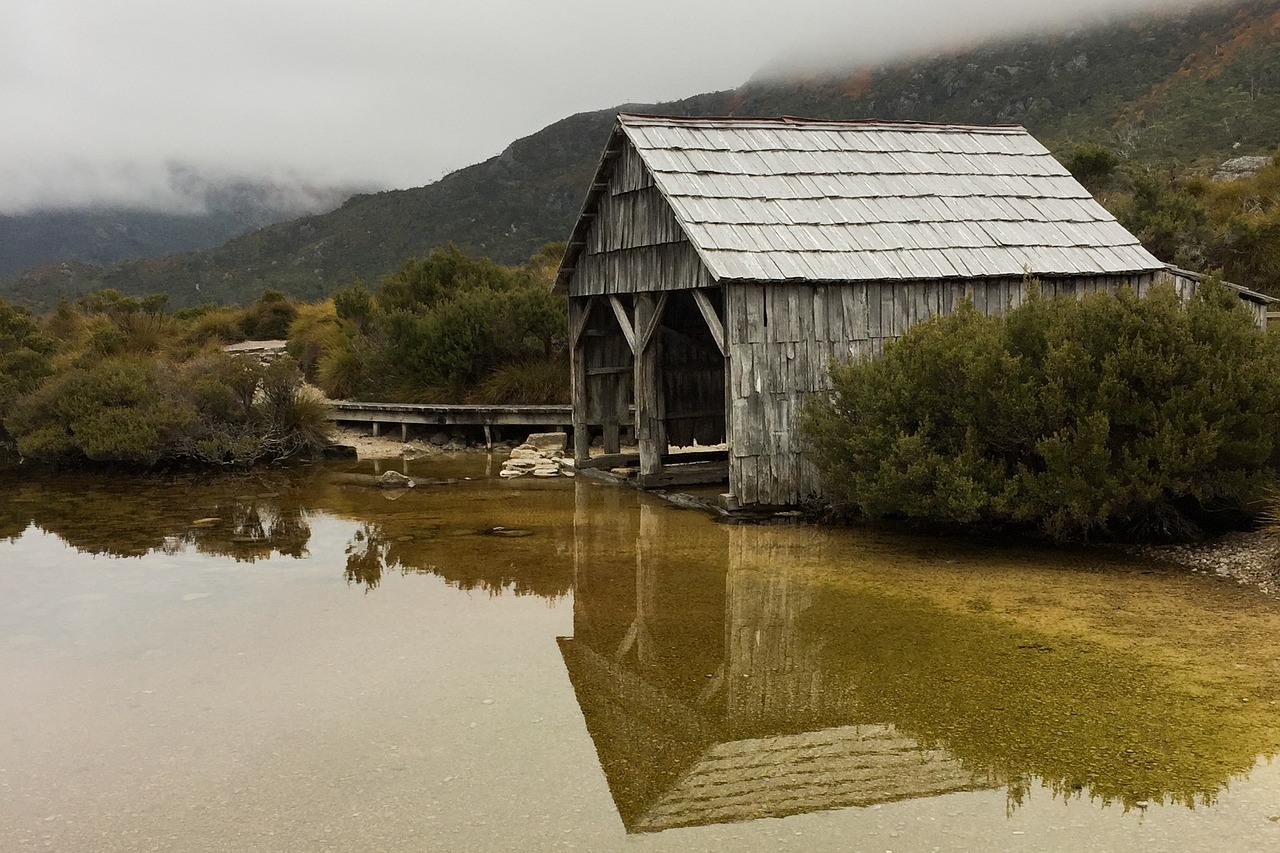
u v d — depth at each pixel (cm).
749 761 526
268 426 1786
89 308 3086
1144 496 899
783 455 1203
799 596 842
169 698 630
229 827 463
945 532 1071
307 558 1030
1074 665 648
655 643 728
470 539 1110
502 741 555
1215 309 941
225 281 8588
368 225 8862
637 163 1383
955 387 1013
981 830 448
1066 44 9144
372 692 633
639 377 1430
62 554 1070
